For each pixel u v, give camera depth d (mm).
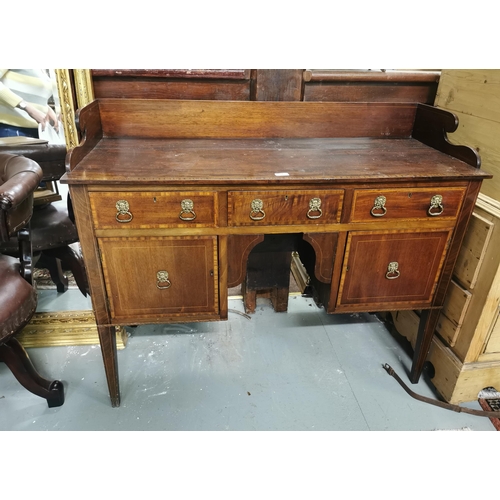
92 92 1406
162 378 1579
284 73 1483
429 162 1294
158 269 1229
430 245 1300
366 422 1409
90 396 1493
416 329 1671
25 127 1476
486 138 1365
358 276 1331
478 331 1358
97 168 1134
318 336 1831
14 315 1146
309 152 1380
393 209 1219
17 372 1326
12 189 1007
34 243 1528
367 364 1677
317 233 1230
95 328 1726
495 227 1249
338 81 1546
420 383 1600
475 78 1391
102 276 1218
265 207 1165
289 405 1470
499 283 1274
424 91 1629
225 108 1465
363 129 1577
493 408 1484
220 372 1613
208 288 1284
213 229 1180
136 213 1125
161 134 1480
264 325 1895
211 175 1110
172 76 1430
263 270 1849
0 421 1381
